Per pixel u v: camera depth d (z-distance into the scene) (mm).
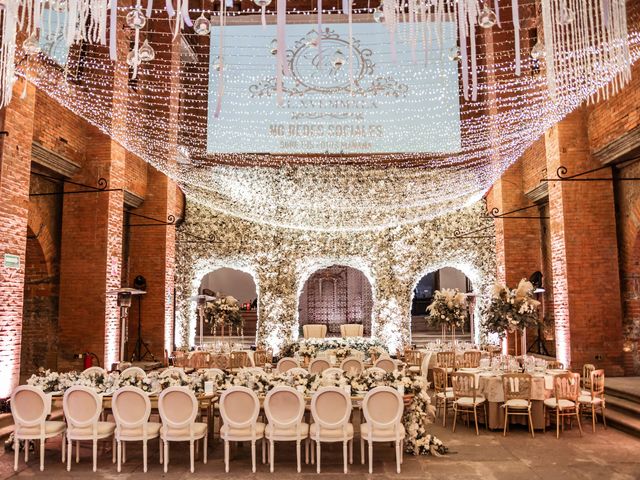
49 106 11266
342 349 13711
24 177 9273
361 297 25156
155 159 15289
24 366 12250
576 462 7234
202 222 17844
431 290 28953
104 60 12359
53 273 12398
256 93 17344
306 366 12875
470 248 17672
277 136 17516
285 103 17359
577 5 4008
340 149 17484
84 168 12555
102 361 12086
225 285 27781
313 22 16781
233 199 17828
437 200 17781
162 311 15430
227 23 16891
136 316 15430
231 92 17359
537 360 10117
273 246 17781
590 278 11945
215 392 8109
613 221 12031
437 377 10758
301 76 17031
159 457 7535
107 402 7723
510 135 14242
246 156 17859
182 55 16984
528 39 14320
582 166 12164
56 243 12477
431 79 17000
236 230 17828
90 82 12234
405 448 7832
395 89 17109
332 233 17875
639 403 9648
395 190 17844
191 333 17703
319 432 6859
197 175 17781
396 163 17891
